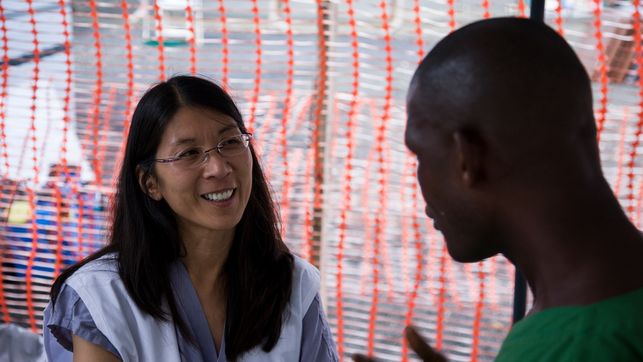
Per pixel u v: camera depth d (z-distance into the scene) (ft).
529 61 2.85
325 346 7.04
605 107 11.10
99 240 11.93
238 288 6.64
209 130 6.28
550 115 2.82
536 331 2.82
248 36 15.55
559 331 2.76
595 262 2.81
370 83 13.91
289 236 11.82
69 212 12.25
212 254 6.57
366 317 11.56
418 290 11.82
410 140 3.07
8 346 9.85
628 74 13.50
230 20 15.35
